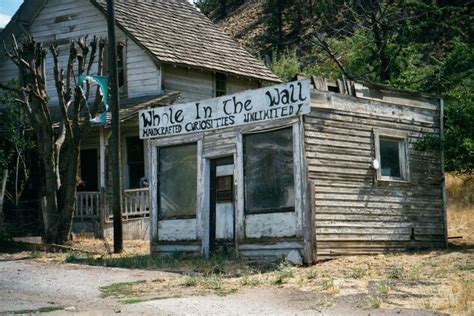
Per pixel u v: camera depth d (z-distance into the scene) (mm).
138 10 26906
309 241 14070
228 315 9344
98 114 21000
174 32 27062
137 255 17656
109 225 21578
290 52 54781
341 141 15164
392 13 33906
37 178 24703
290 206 14602
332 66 39906
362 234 15281
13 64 27938
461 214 22031
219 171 16312
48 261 16562
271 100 14945
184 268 14633
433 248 16953
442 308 9281
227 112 15875
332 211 14688
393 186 16266
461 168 19031
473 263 13500
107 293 11648
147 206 22578
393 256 15070
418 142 17172
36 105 19703
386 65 31766
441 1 40688
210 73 26672
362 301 10008
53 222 19906
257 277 12820
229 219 15984
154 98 23984
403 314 9016
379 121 16203
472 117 18188
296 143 14445
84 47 20125
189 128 16688
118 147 18516
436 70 28094
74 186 19938
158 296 11141
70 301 10906
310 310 9516
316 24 56531
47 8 27234
